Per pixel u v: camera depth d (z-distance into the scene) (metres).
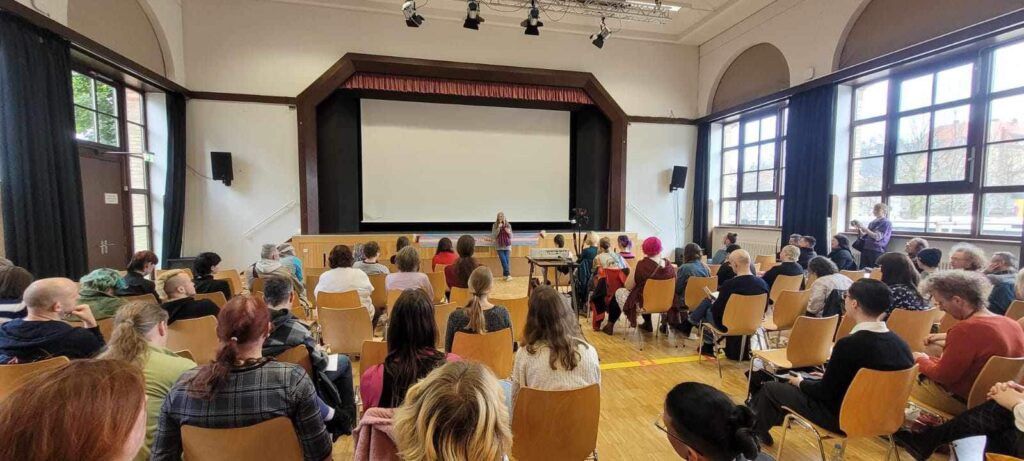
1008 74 4.59
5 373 1.60
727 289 3.27
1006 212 4.64
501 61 7.77
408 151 8.14
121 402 0.59
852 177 6.25
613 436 2.47
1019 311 2.66
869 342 1.73
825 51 6.17
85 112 5.19
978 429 1.67
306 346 1.94
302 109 6.96
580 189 8.99
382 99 8.00
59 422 0.53
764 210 7.74
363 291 3.37
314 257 6.93
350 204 7.89
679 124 8.77
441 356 1.52
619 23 7.88
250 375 1.29
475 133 8.45
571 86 8.17
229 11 6.78
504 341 2.32
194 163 6.78
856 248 5.51
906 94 5.56
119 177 5.75
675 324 4.15
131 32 5.61
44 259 4.05
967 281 1.92
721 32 8.12
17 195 3.80
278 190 7.07
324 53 7.09
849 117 6.22
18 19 3.82
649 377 3.31
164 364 1.54
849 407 1.71
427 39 7.43
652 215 8.76
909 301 2.63
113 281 2.79
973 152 4.87
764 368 2.71
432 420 0.75
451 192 8.36
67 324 1.91
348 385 2.16
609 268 4.48
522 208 8.73
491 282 2.41
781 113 7.29
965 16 4.64
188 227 6.82
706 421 0.86
